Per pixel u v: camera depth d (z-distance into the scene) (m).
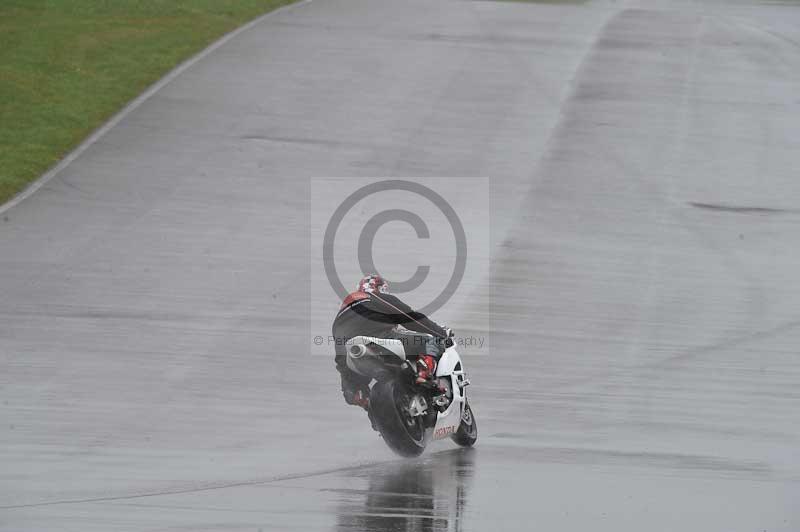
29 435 36.38
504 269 62.59
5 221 67.75
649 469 33.91
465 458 35.19
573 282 60.84
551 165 84.12
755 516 28.50
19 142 83.94
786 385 45.84
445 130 91.69
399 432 33.84
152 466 33.22
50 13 126.94
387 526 26.78
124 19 126.19
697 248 68.19
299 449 35.75
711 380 46.31
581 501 29.72
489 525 27.05
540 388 44.72
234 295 56.34
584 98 103.56
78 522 27.14
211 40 119.94
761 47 129.25
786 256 67.31
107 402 40.72
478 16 139.00
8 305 53.28
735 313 56.78
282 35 123.00
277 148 85.12
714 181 82.56
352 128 91.00
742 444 37.59
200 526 26.83
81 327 50.50
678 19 146.25
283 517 27.62
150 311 53.34
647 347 51.00
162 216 69.75
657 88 108.56
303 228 68.44
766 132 95.75
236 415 39.81
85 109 93.69
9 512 28.14
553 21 139.38
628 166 85.19
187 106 95.62
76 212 70.12
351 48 118.06
